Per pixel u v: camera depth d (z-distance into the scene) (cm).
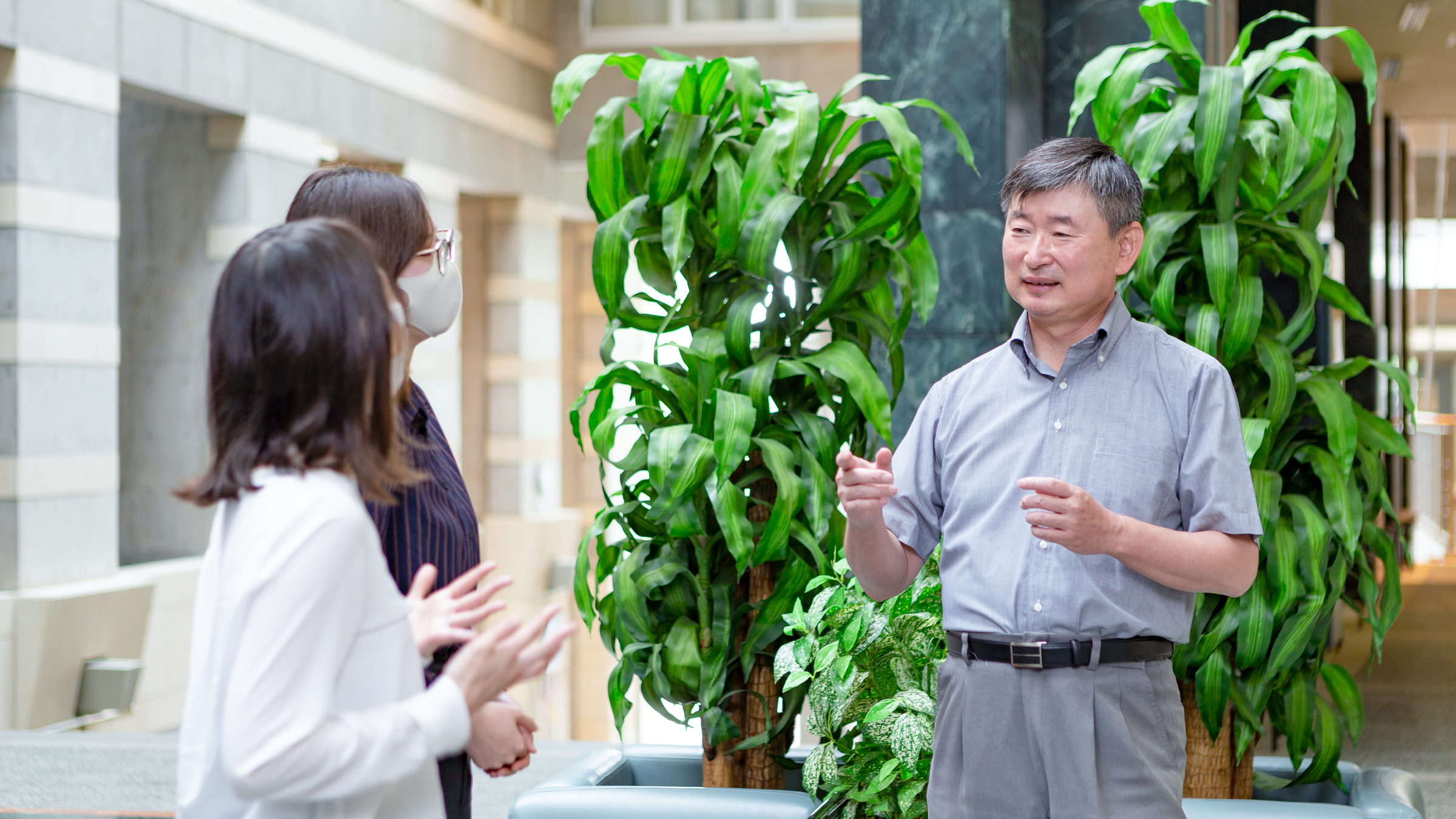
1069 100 366
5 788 363
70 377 698
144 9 750
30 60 667
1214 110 218
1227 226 223
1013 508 166
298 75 891
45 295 680
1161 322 233
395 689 107
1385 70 957
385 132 992
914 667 216
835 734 218
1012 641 162
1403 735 404
